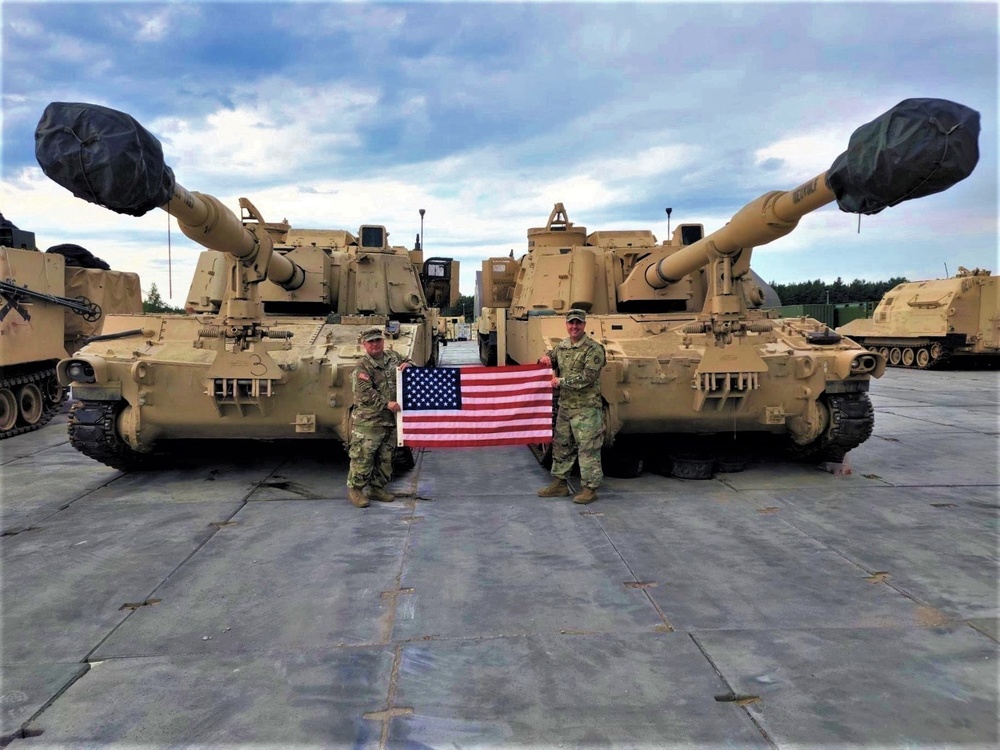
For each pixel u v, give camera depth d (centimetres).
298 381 774
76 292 1516
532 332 978
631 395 785
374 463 752
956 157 412
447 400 751
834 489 784
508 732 333
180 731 337
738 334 761
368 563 562
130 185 445
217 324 753
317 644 425
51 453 1055
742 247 702
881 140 425
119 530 652
